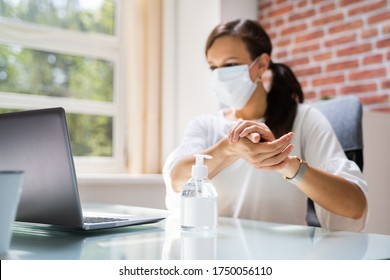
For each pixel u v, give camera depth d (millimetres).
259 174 1609
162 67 2992
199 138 1734
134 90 2885
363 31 2643
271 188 1598
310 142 1570
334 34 2799
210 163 1379
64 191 841
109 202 2512
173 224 1087
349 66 2711
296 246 805
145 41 2939
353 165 1407
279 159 1162
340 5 2771
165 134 2959
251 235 926
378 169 2295
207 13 2953
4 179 642
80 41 2943
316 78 2900
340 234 946
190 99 2965
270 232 975
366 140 2260
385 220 2301
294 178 1232
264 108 1740
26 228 1003
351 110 1590
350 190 1268
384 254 737
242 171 1641
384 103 2525
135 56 2895
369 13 2615
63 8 2910
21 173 659
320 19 2883
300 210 1591
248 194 1616
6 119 860
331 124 1625
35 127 831
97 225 878
